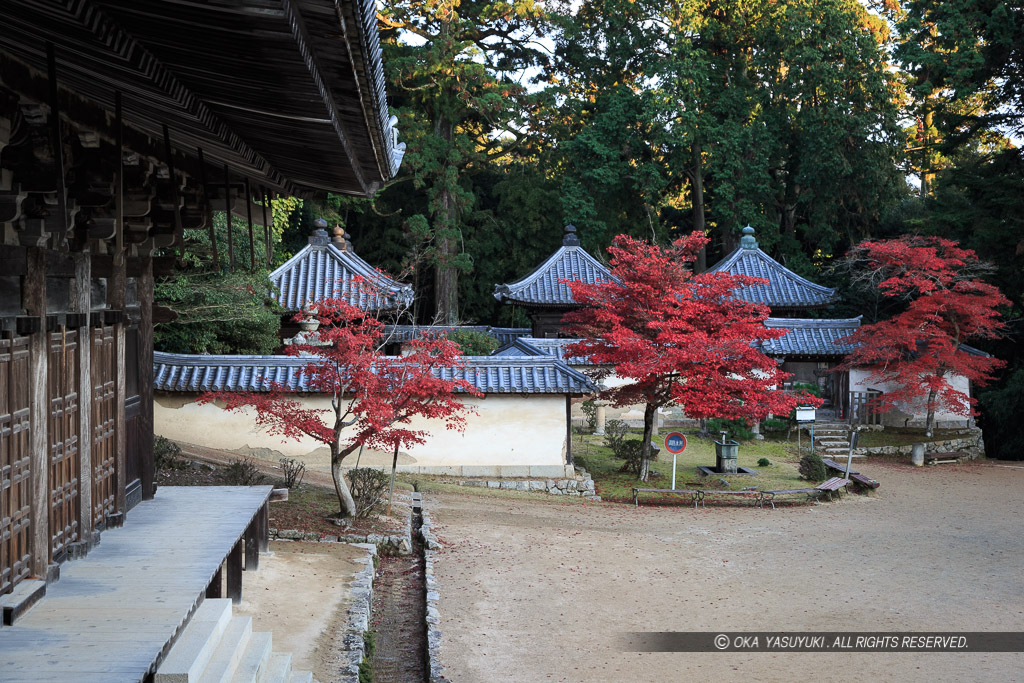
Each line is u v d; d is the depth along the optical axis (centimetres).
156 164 847
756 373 2952
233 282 1995
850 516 1803
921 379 2773
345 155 681
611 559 1352
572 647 946
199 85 507
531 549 1385
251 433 2014
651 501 1958
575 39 4006
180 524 886
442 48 3412
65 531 734
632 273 2083
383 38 3838
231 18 364
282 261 2998
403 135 3431
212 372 1978
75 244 751
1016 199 3103
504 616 1048
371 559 1196
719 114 4050
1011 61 3256
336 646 837
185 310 1950
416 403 1477
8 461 615
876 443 2808
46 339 669
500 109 3575
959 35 3381
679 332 2047
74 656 543
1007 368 3328
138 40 422
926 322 2811
